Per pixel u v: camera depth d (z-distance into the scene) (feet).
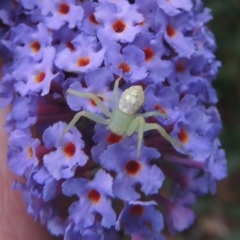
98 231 0.27
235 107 0.55
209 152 0.28
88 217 0.27
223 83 0.54
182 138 0.28
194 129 0.28
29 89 0.29
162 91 0.28
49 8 0.30
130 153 0.26
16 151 0.29
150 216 0.27
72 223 0.27
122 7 0.29
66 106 0.29
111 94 0.28
